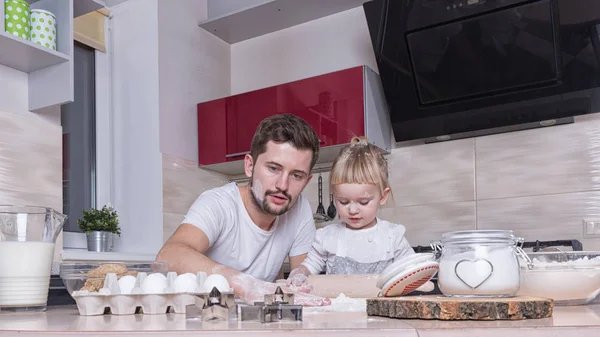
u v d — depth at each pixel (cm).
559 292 83
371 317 65
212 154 278
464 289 69
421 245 247
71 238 245
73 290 79
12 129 203
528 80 215
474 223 238
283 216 159
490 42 217
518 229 228
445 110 233
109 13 278
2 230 88
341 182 156
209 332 48
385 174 160
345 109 243
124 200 266
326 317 65
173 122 271
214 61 306
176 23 281
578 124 221
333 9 284
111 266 84
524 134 232
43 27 196
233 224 146
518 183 231
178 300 77
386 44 239
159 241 254
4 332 53
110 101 275
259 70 310
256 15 287
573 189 219
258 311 60
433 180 249
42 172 213
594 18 198
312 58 292
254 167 138
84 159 261
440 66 229
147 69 267
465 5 217
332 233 165
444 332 48
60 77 205
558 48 206
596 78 203
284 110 259
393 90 243
